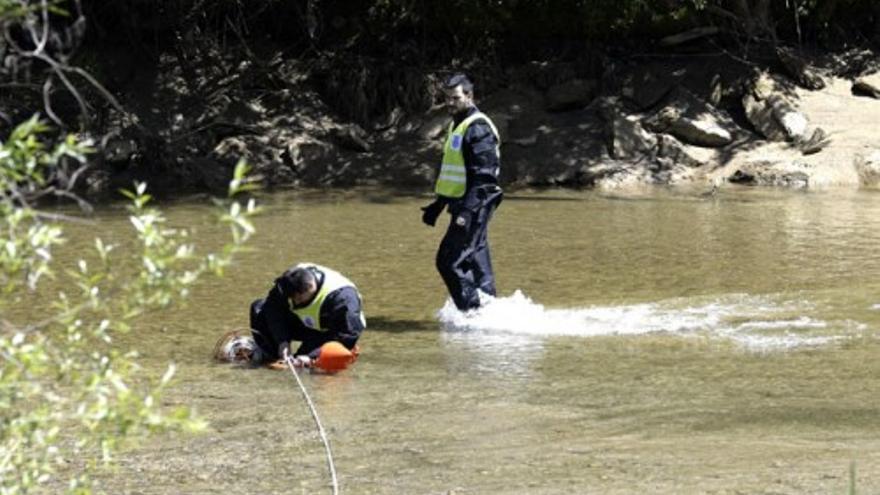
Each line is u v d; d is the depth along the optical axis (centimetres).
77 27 674
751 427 1207
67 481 1037
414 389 1401
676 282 2112
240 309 1886
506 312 1823
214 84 3988
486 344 1652
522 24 4169
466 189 1812
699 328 1725
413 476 1066
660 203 3206
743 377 1434
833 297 1939
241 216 659
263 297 1981
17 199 655
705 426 1217
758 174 3562
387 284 2131
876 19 4203
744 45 4072
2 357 667
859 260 2297
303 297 1511
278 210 3119
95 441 772
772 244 2509
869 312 1816
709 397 1341
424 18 4178
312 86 4056
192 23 4019
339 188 3591
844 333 1673
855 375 1434
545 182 3653
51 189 668
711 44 4091
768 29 4031
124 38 4053
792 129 3738
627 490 994
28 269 653
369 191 3516
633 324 1767
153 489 1041
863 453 1095
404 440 1190
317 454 1147
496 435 1202
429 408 1314
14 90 3103
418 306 1939
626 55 4128
